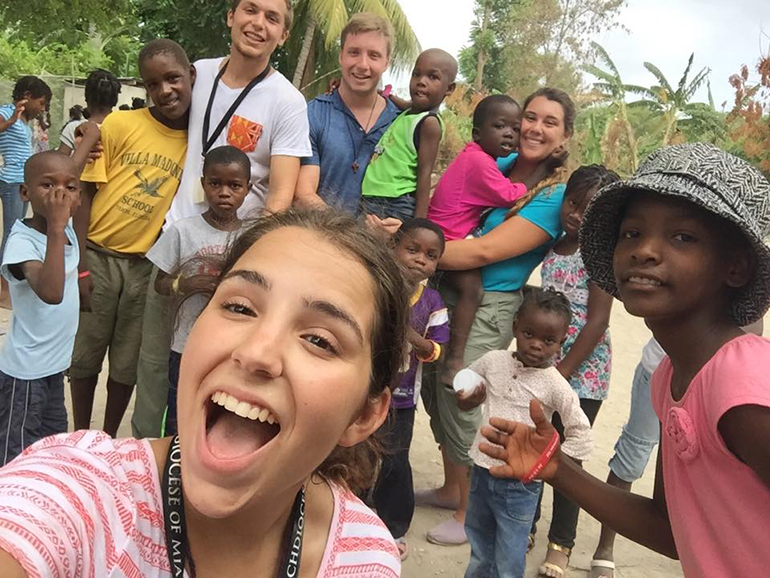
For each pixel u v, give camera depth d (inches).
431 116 139.3
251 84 125.1
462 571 126.3
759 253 50.8
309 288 38.8
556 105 131.2
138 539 38.0
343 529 47.5
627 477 127.7
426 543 133.6
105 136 129.3
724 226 52.4
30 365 113.9
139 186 130.0
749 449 47.8
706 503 52.9
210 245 114.5
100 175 129.0
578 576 130.3
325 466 49.6
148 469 40.0
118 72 1059.3
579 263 120.3
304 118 126.7
